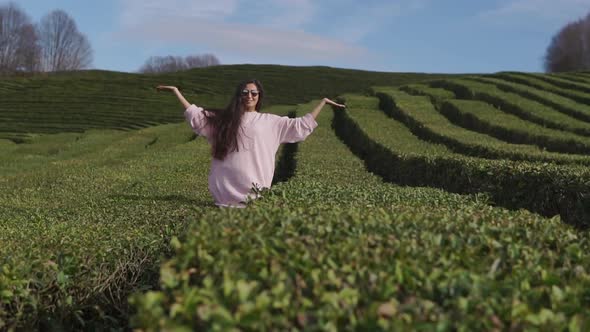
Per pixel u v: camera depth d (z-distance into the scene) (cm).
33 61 10875
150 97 6256
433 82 4503
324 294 303
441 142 2228
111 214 877
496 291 329
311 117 815
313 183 884
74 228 744
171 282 326
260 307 282
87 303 588
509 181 1190
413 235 443
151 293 299
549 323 282
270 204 625
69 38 11738
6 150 3369
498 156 1733
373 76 7425
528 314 299
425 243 416
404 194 820
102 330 587
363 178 1297
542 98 3300
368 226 463
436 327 274
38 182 1398
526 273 364
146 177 1420
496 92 3547
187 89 6656
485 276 346
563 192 1059
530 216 604
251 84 802
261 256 370
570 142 2139
